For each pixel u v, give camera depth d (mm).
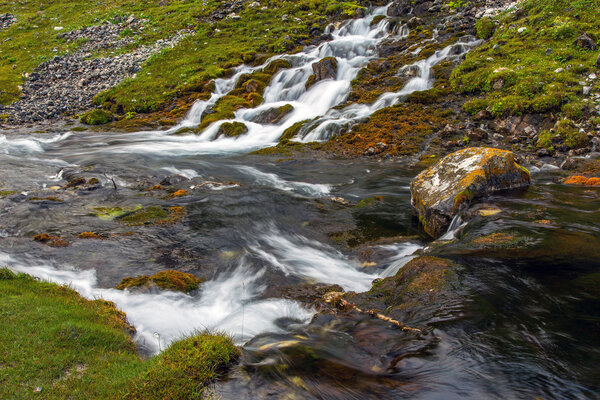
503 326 5227
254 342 5688
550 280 6305
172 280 7410
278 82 25312
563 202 9789
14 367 4707
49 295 6531
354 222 10750
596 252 7051
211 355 4879
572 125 15023
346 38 29797
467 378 4320
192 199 12047
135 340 5926
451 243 8234
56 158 17078
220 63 28797
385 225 10547
